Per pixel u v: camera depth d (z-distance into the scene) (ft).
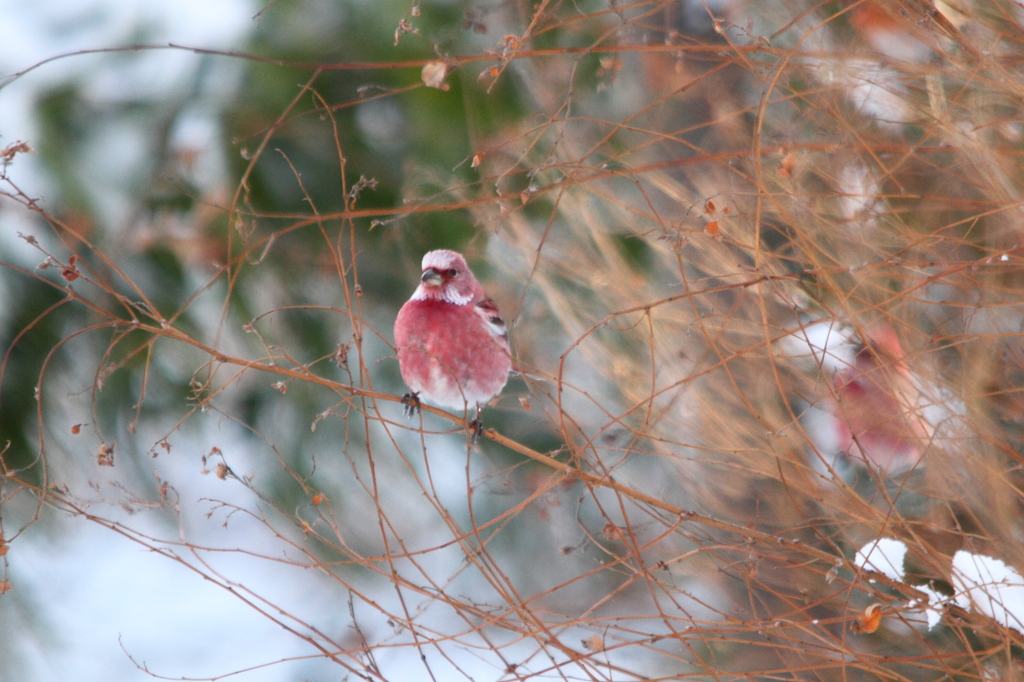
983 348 24.70
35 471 40.78
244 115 42.14
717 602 31.73
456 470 47.67
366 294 44.70
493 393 32.83
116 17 44.42
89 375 41.96
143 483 43.68
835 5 27.37
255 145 41.88
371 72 42.27
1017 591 23.04
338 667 47.47
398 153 43.32
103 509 43.68
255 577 52.06
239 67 42.47
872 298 25.82
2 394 40.14
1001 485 23.80
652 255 34.83
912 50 26.71
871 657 23.04
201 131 42.14
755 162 23.70
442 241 41.70
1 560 44.50
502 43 26.18
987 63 23.16
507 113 40.45
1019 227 23.59
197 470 45.73
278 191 42.19
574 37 36.06
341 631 44.52
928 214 26.23
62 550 48.03
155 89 42.63
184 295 42.52
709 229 24.62
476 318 31.99
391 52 41.68
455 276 32.30
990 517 24.03
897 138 27.04
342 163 24.08
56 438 41.60
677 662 30.50
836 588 28.53
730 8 30.09
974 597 23.32
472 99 40.47
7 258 40.14
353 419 45.93
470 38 41.04
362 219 42.68
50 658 46.09
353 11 42.75
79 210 41.06
